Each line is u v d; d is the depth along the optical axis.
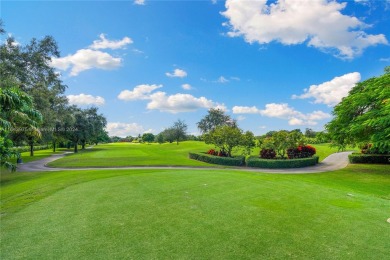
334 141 25.67
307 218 5.83
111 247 4.39
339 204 7.06
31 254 4.21
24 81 26.06
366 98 20.73
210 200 7.46
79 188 9.70
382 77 21.11
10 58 26.48
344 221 5.63
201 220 5.70
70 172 18.19
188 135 76.25
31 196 8.67
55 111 35.34
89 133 55.12
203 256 4.05
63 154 47.66
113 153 41.62
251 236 4.80
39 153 51.44
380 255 4.07
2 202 8.16
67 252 4.25
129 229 5.21
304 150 30.08
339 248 4.32
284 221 5.62
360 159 28.27
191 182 10.47
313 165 27.98
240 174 13.49
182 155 38.69
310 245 4.43
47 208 6.96
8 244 4.62
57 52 29.80
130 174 13.89
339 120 23.30
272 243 4.50
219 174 13.27
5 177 17.98
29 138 28.34
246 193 8.38
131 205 7.00
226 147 33.81
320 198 7.74
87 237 4.84
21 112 14.27
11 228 5.45
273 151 29.91
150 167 24.23
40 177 16.25
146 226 5.36
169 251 4.22
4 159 13.90
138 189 9.16
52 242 4.66
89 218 5.96
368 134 21.62
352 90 25.78
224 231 5.05
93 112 59.66
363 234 4.90
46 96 27.77
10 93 12.91
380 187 14.54
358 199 7.64
